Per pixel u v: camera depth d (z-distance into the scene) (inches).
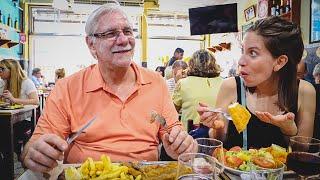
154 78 64.7
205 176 32.7
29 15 356.8
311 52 131.0
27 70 352.5
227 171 41.9
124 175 39.0
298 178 42.5
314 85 71.1
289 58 57.7
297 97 62.5
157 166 42.2
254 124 61.3
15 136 152.4
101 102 59.0
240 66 57.4
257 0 205.3
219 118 56.5
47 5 347.3
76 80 60.9
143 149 57.7
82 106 58.9
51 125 56.9
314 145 43.8
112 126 57.4
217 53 325.1
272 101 63.1
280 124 52.8
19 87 164.9
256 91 63.6
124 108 59.2
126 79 61.7
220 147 42.4
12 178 125.1
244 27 237.9
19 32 314.8
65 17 380.2
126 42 57.0
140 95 61.4
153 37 405.4
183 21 402.0
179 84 120.6
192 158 35.9
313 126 65.2
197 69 117.6
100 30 56.8
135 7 330.0
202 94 114.6
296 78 60.9
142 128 59.0
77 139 57.0
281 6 159.0
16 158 162.1
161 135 61.6
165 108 63.1
